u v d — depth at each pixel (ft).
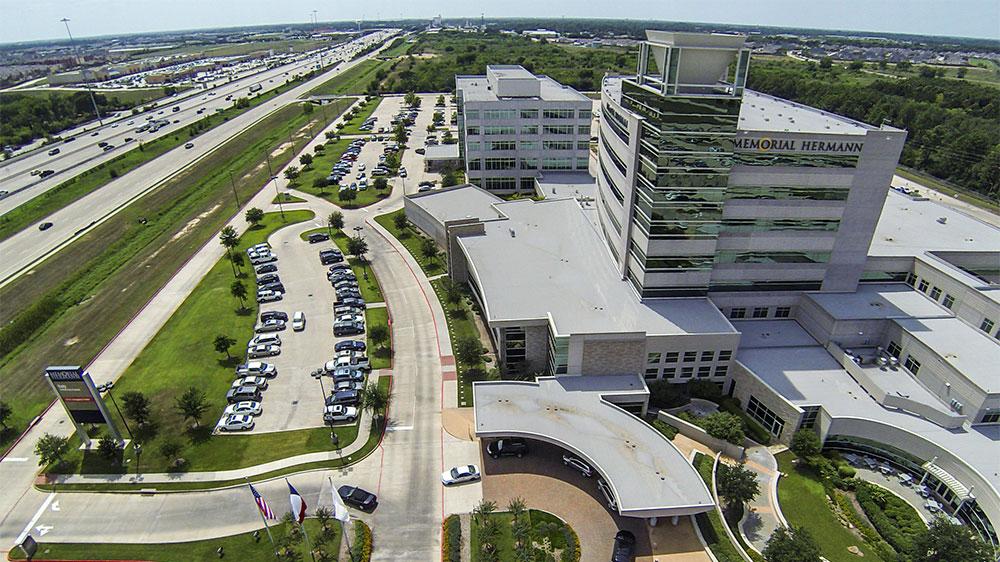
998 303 191.42
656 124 185.68
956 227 260.42
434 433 190.60
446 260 311.06
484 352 230.48
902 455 172.76
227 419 193.88
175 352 233.76
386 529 156.76
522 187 405.59
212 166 491.72
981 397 167.84
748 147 192.54
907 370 196.85
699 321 203.00
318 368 223.71
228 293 278.87
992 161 421.18
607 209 260.83
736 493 154.51
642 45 207.10
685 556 147.02
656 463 162.61
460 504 164.04
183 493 169.07
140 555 150.30
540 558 146.51
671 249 205.57
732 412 197.36
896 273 232.32
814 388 190.19
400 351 233.14
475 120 379.76
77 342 243.40
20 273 306.76
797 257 215.72
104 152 542.98
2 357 235.20
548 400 188.24
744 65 176.35
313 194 417.69
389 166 466.70
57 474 176.76
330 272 297.12
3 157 544.62
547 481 171.22
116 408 200.85
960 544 134.62
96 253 329.52
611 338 191.72
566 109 381.19
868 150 195.21
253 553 149.48
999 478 154.10
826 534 153.89
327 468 176.96
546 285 228.84
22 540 155.53
